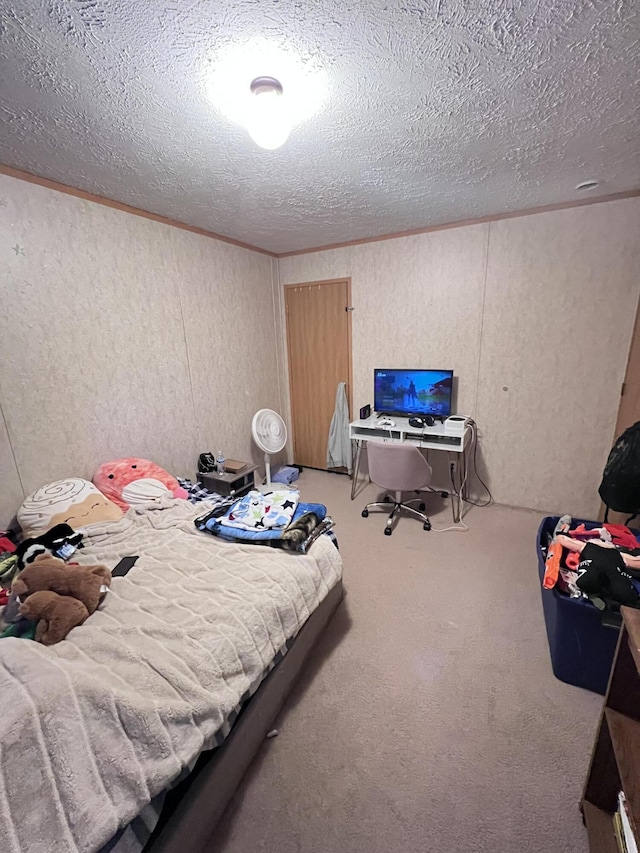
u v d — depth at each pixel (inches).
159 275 102.3
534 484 118.6
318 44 41.7
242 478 118.6
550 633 64.1
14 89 47.9
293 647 57.9
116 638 45.0
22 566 60.8
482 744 51.3
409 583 85.6
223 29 39.3
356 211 99.0
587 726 53.2
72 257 82.2
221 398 128.1
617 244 94.5
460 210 100.7
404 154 67.6
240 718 46.7
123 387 96.1
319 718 55.4
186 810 37.6
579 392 107.0
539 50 42.9
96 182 78.2
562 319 105.0
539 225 101.8
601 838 38.9
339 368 146.9
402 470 102.9
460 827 42.6
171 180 77.4
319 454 161.8
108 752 33.0
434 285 120.5
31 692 33.3
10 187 71.2
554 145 65.4
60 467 84.3
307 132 59.8
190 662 42.6
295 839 42.1
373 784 47.1
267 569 59.8
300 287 147.0
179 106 52.2
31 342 77.0
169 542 69.9
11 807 27.8
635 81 48.2
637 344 91.7
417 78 47.6
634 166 75.2
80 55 42.3
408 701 57.6
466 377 122.0
